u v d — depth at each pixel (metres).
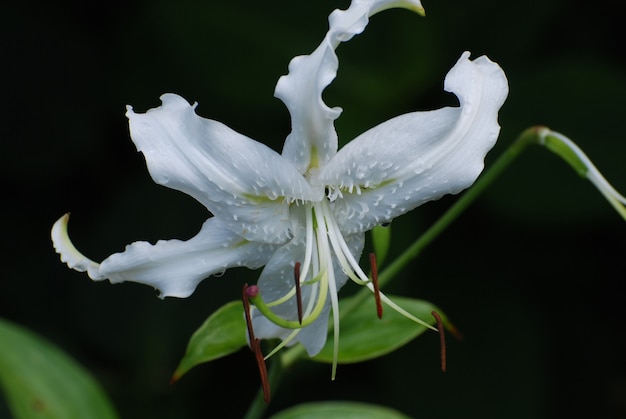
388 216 0.79
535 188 1.06
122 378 1.07
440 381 1.06
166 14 1.07
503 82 0.77
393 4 0.76
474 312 1.08
